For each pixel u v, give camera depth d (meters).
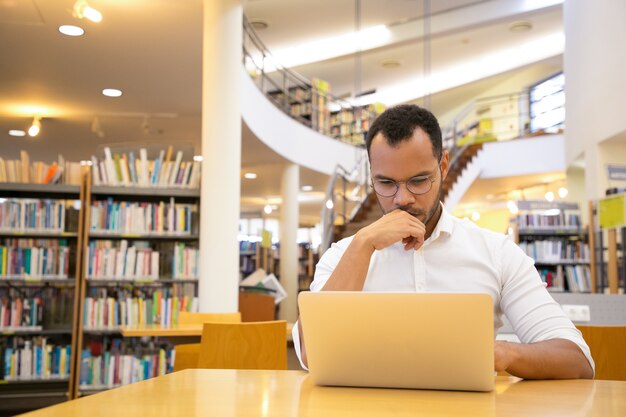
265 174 12.73
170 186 6.21
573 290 9.83
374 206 11.84
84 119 9.40
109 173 6.10
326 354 1.36
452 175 13.95
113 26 6.21
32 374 5.80
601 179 9.02
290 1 11.31
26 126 9.77
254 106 9.15
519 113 17.77
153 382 1.44
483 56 15.77
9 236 6.19
